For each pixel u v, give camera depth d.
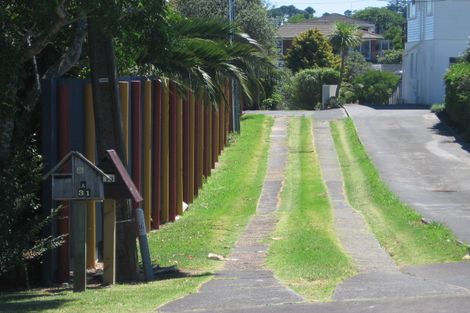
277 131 44.66
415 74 59.28
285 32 99.12
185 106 25.89
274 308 9.67
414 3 59.91
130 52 16.69
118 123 14.05
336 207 24.44
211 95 21.16
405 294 10.57
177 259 16.42
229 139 40.53
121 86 18.33
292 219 22.03
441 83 53.69
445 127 41.88
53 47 15.73
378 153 35.03
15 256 12.69
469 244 16.47
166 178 22.70
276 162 35.50
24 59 12.26
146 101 20.55
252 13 50.34
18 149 13.63
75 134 15.60
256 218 22.86
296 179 31.02
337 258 15.08
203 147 30.22
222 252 17.20
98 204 16.98
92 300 10.84
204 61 21.30
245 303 10.10
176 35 15.43
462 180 28.41
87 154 16.00
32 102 14.20
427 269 14.09
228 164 34.69
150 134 20.84
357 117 47.53
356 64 76.56
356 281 12.27
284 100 66.94
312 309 9.53
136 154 19.55
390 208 23.16
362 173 30.97
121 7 11.94
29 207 13.76
